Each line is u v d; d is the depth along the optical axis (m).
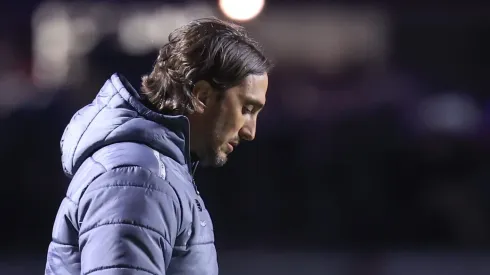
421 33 68.38
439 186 46.50
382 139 47.66
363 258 41.47
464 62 69.06
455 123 58.62
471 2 61.53
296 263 40.47
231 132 9.24
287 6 59.81
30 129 47.06
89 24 58.59
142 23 57.53
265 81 9.34
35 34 61.28
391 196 46.28
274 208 45.84
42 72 60.50
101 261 8.12
